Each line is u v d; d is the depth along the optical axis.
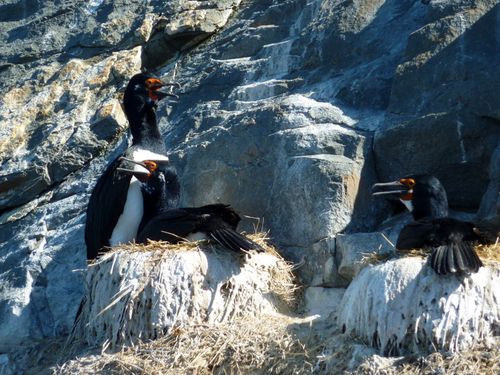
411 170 10.98
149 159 11.72
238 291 10.34
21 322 12.07
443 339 8.88
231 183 11.81
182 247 10.38
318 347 9.55
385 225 10.96
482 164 10.73
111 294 10.51
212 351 9.91
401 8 12.31
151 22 14.47
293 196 11.23
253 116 11.95
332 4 12.76
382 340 9.08
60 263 12.51
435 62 11.17
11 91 14.73
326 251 10.81
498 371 8.61
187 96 13.34
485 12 11.30
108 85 14.27
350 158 11.14
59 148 13.65
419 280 9.05
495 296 8.95
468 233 9.23
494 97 10.69
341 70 12.20
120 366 10.07
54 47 15.09
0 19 15.83
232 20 14.23
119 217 11.48
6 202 13.62
